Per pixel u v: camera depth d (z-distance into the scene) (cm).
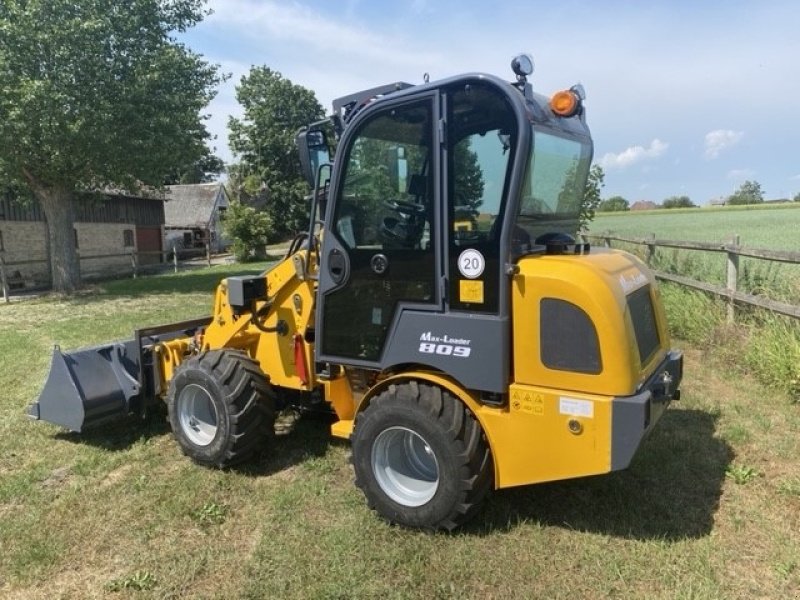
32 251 1967
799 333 599
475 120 322
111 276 2219
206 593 308
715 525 355
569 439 314
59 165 1424
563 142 372
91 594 310
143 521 377
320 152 416
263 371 460
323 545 342
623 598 295
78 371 492
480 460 334
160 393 521
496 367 325
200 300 1413
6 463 469
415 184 344
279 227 4384
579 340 310
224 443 429
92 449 490
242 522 374
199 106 1619
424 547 338
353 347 380
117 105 1402
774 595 295
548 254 342
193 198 3984
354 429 366
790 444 463
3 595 311
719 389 596
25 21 1290
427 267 345
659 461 438
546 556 328
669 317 836
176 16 1602
